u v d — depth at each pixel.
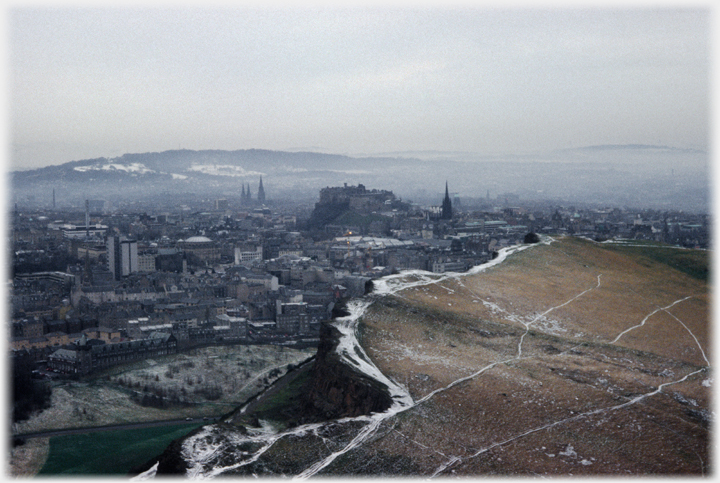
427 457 160.38
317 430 173.88
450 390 190.00
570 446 164.50
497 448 163.50
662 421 176.12
